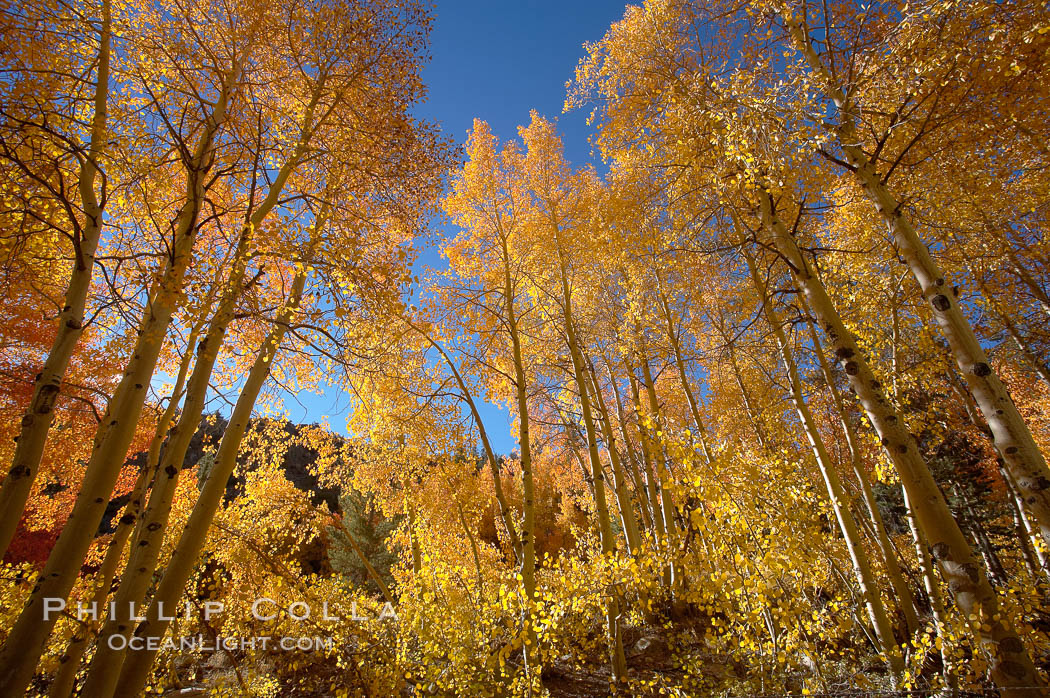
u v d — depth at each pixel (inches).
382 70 175.5
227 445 145.5
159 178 166.1
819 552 149.9
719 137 163.8
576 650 204.2
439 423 239.8
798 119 141.9
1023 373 302.2
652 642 244.5
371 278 152.9
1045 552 113.9
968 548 109.4
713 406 312.0
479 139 297.3
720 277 251.4
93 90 159.2
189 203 143.5
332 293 145.4
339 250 142.5
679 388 357.1
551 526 765.9
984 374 118.4
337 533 546.6
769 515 132.2
